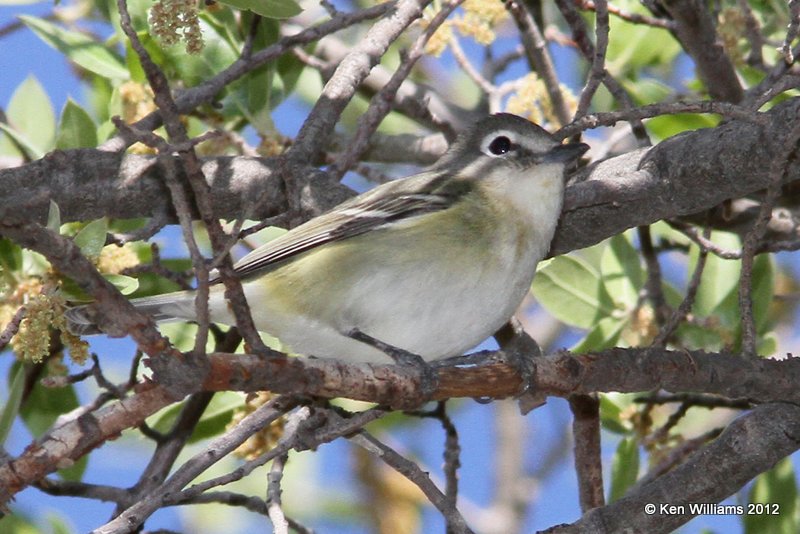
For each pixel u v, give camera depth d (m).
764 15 15.11
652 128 14.98
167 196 11.93
